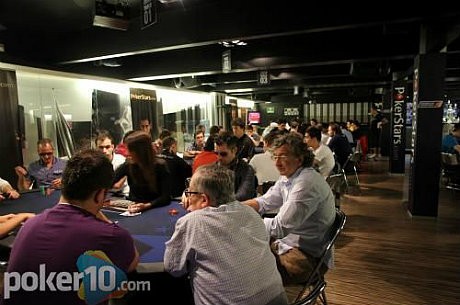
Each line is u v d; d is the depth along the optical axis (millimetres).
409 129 11531
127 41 4992
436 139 4344
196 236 1150
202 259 1132
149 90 7258
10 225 1538
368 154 12266
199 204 1299
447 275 2814
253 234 1201
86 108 5953
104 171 1126
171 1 4156
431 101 4309
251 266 1127
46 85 5262
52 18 4727
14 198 2479
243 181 2518
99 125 6125
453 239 3658
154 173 2334
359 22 3549
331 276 2822
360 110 15133
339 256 3225
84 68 6984
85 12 4492
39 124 5148
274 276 1184
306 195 1773
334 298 2475
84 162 1107
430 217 4477
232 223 1176
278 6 3904
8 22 4898
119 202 2301
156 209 2199
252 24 4062
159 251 1446
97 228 1072
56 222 1046
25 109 4949
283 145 1951
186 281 1403
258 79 8344
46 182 3197
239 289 1093
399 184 6859
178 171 3344
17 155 4414
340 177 4523
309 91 13555
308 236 1852
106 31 5137
